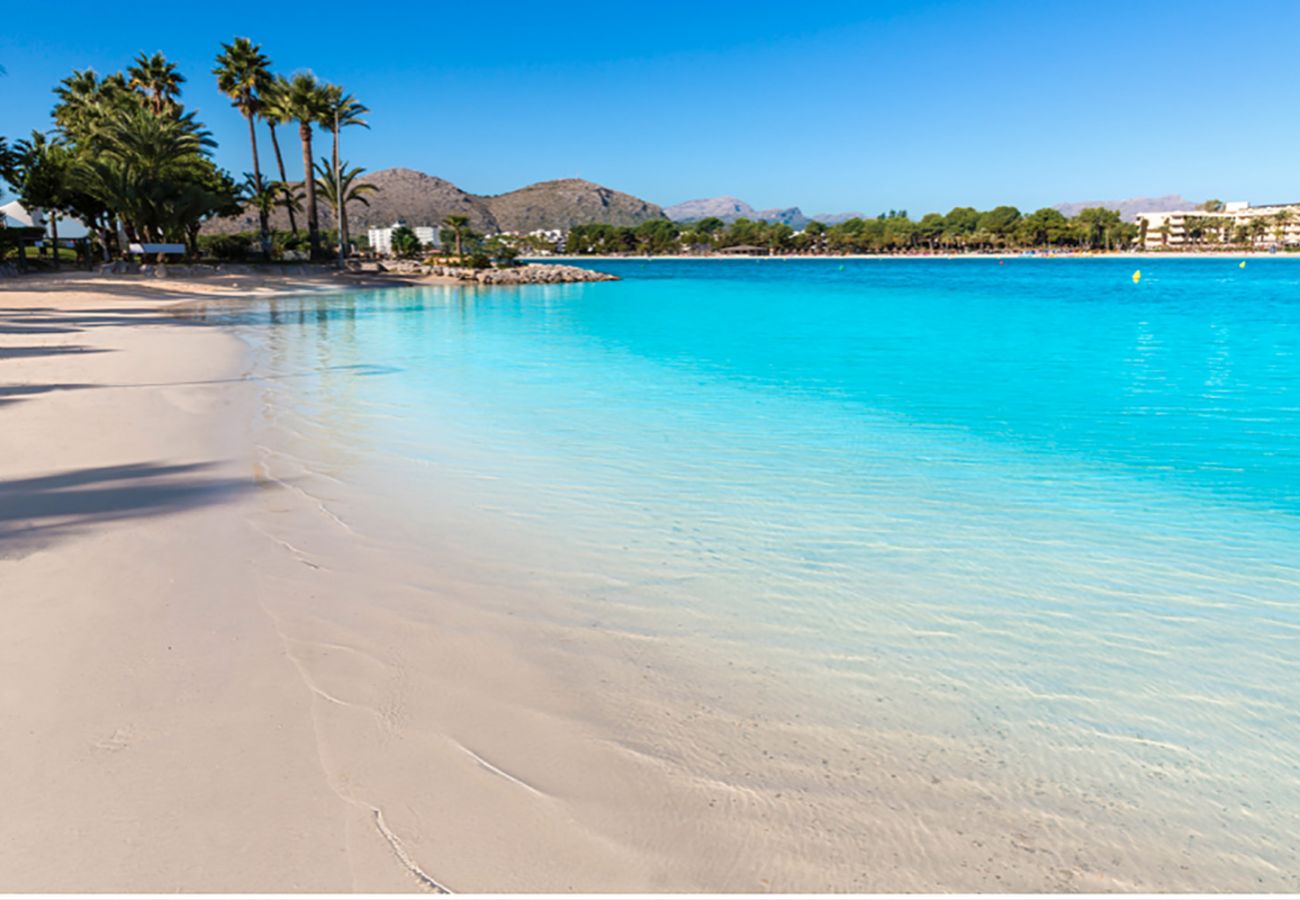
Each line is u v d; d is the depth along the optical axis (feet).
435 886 6.77
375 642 11.19
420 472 20.61
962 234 599.57
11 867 6.82
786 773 8.48
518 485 19.65
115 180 128.26
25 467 20.04
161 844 7.13
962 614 12.70
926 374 40.42
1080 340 57.41
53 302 80.79
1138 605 13.15
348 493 18.51
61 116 163.22
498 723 9.26
